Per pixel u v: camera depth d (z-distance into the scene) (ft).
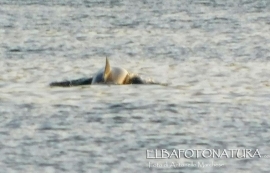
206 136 151.02
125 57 282.97
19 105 178.60
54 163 134.10
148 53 294.05
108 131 154.81
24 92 196.34
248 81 221.25
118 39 342.85
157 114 169.89
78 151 140.87
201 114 170.19
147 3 538.88
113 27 395.14
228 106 178.91
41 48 304.91
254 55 284.61
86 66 256.93
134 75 212.23
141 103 180.86
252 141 147.64
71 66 255.70
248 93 197.88
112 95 190.90
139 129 156.66
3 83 214.90
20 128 156.35
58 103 180.65
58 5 521.65
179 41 333.62
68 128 156.66
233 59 273.75
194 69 248.32
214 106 178.70
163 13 469.98
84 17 449.06
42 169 131.13
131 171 130.52
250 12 476.13
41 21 424.05
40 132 153.58
